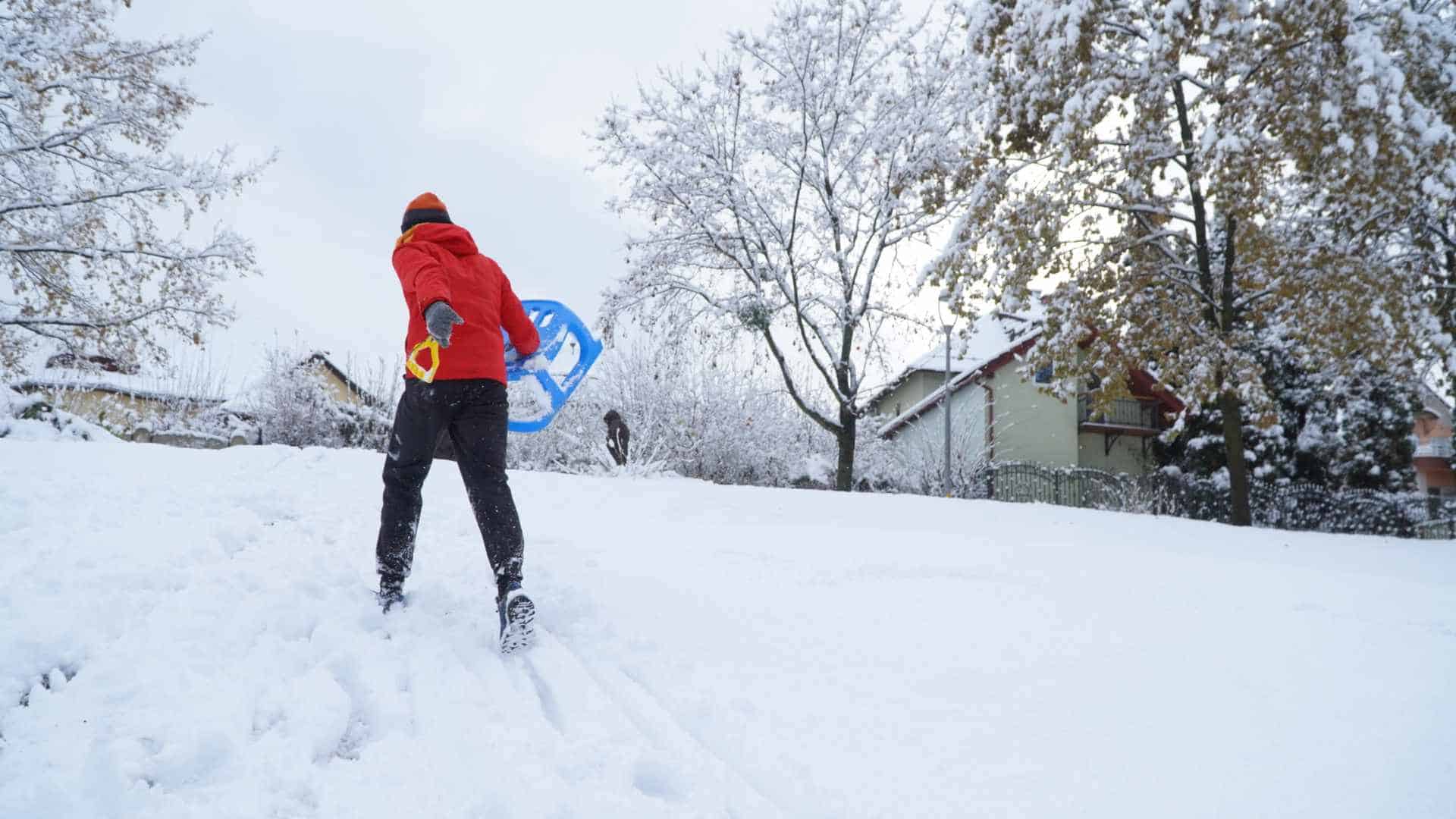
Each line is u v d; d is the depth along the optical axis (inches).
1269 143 417.1
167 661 92.6
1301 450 904.3
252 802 68.2
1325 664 103.3
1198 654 106.7
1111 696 91.0
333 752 80.5
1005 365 1048.2
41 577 111.9
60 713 80.7
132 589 113.7
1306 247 496.7
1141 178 492.1
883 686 94.8
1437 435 1609.3
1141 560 182.2
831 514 249.6
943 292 501.4
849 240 615.8
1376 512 809.5
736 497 262.1
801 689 94.1
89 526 140.7
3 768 71.4
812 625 118.6
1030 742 79.0
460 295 116.8
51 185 514.6
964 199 565.0
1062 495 863.1
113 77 528.4
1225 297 522.0
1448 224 547.8
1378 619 129.7
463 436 116.0
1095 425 1019.3
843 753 77.7
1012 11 474.3
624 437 431.2
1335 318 466.9
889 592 138.6
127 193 525.7
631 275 595.5
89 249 518.3
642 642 110.0
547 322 164.6
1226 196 424.2
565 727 84.2
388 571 121.0
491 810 66.9
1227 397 519.2
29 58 496.7
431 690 93.6
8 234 517.7
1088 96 444.5
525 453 485.7
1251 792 68.7
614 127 579.5
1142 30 484.4
